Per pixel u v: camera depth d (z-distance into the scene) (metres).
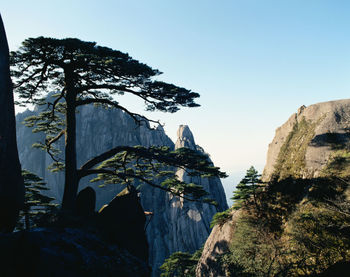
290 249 18.95
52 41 12.53
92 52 13.82
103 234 11.01
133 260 10.16
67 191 14.56
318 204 23.11
